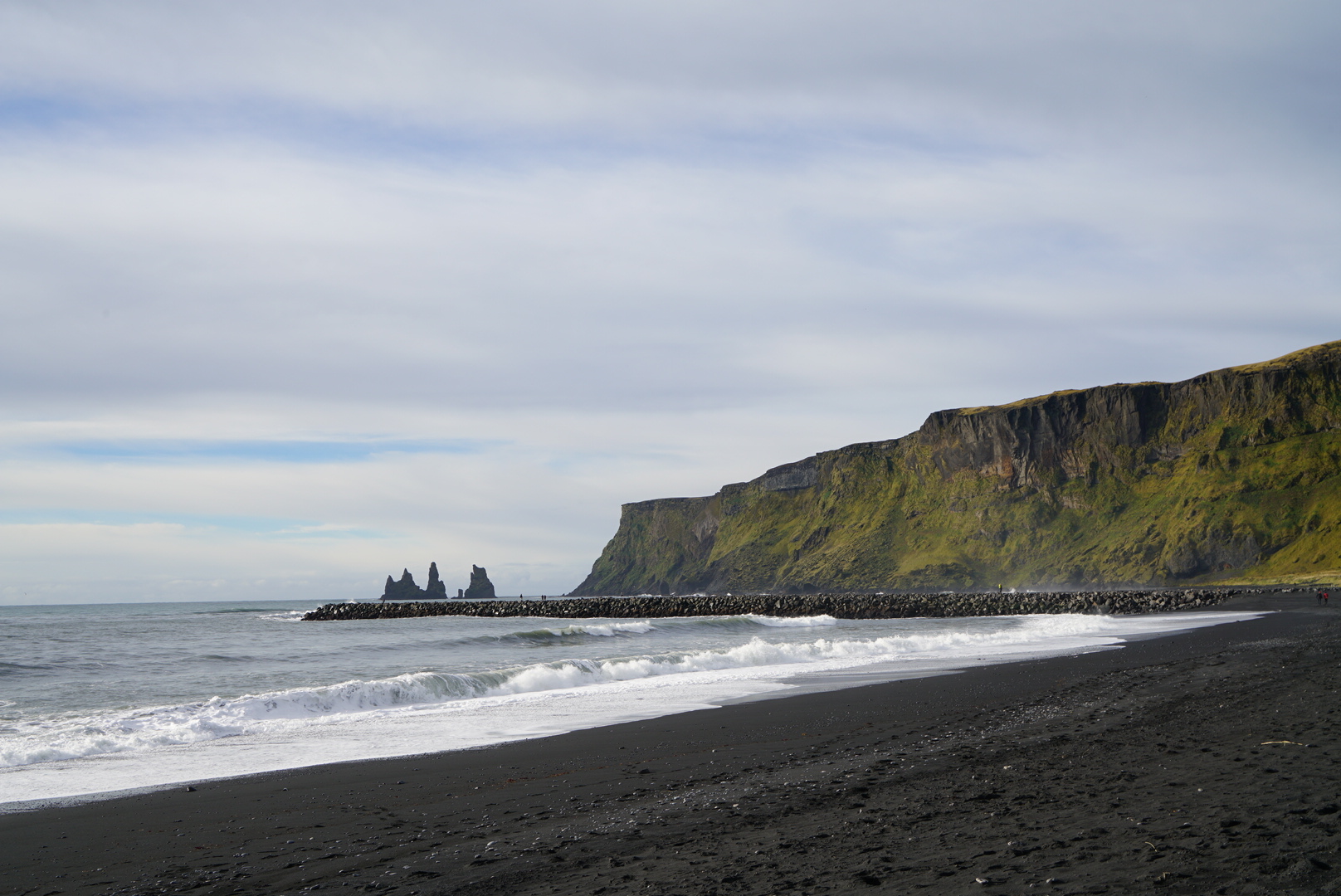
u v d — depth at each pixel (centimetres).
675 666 3097
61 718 1884
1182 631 4738
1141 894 597
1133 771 1047
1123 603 10594
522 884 735
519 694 2405
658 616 10931
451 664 3428
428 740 1614
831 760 1268
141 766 1394
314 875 795
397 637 5341
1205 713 1483
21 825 1014
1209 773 995
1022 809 888
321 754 1485
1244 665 2264
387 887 749
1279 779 937
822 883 684
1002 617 8944
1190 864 653
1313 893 571
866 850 774
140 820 1036
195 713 1897
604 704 2100
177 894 757
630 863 781
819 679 2603
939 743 1370
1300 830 723
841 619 10512
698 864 763
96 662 3459
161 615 12800
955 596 12756
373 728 1777
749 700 2111
